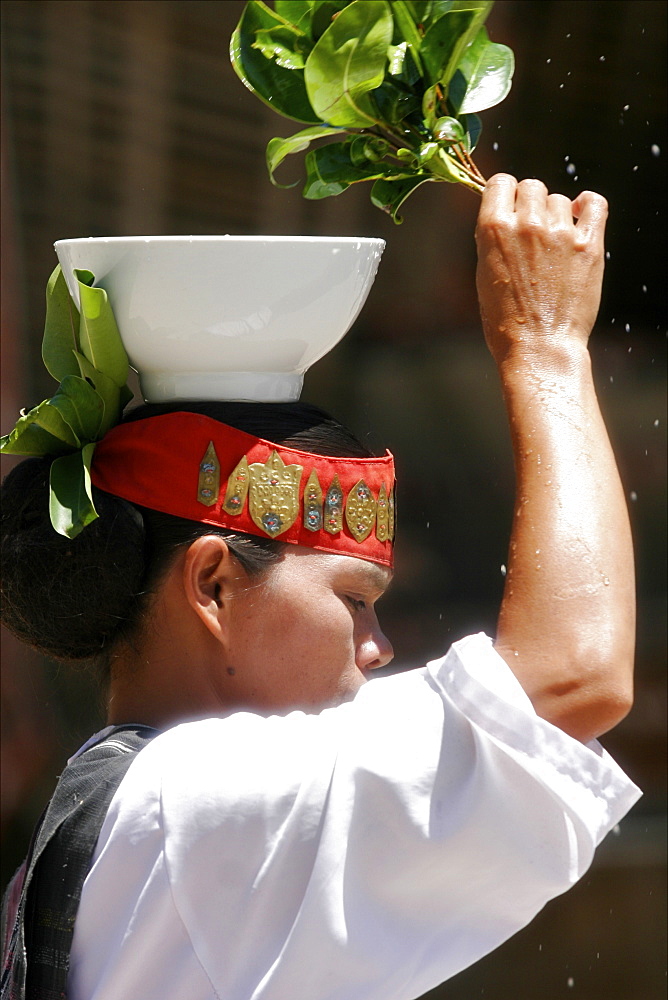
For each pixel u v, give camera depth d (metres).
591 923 12.75
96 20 14.74
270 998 2.78
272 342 3.23
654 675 16.80
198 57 15.41
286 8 3.39
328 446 3.32
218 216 17.31
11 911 3.35
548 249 2.96
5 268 11.84
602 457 2.85
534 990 12.14
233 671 3.27
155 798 2.89
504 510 20.73
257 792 2.81
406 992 2.83
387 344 21.03
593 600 2.72
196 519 3.22
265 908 2.81
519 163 18.83
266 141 16.50
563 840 2.74
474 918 2.87
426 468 20.89
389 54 3.20
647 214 19.94
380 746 2.79
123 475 3.29
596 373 20.59
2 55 12.88
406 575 20.27
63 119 15.51
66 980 2.94
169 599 3.27
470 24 3.17
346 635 3.30
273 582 3.23
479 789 2.73
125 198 16.52
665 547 19.19
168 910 2.83
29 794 10.76
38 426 3.27
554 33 16.78
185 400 3.32
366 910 2.80
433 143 3.15
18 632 3.47
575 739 2.73
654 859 13.33
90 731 5.49
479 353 20.86
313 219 18.06
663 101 17.92
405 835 2.75
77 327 3.56
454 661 2.80
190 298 3.12
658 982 12.34
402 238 19.59
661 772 15.16
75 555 3.26
